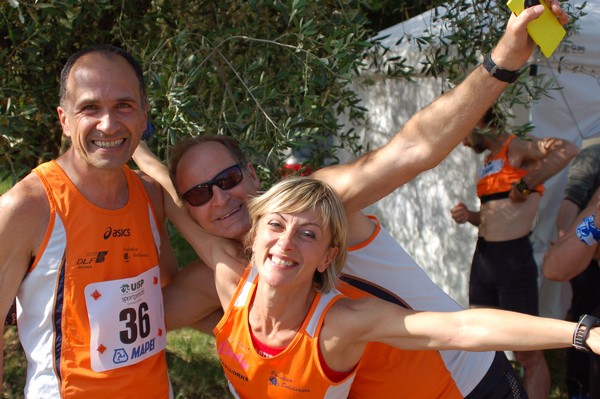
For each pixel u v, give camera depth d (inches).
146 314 84.5
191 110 110.5
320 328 74.1
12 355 196.7
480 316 68.5
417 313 71.9
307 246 71.8
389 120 212.5
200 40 124.6
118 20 125.5
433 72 148.2
